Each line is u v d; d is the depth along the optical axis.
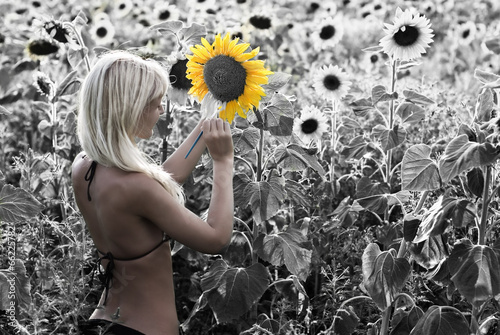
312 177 4.23
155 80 2.31
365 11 9.39
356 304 3.43
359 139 3.96
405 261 2.87
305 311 3.39
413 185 2.91
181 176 2.63
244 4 7.88
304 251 3.20
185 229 2.25
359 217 4.14
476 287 2.53
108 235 2.31
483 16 9.68
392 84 3.75
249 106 2.37
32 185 4.13
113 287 2.37
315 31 6.34
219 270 3.15
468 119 4.34
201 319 3.79
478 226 2.74
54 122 4.39
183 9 9.33
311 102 5.66
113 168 2.28
